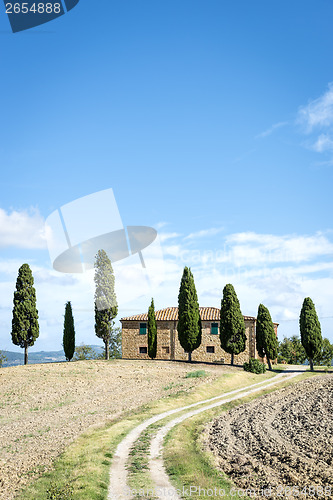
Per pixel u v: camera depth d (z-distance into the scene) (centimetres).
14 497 1446
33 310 5488
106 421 2722
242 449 2148
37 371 4528
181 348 6166
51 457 1972
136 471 1700
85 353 9538
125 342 6356
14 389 3744
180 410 3145
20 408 3166
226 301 5603
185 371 4838
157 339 6269
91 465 1723
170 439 2258
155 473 1686
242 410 3253
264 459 1942
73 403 3341
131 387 3962
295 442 2264
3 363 8550
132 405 3259
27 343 5412
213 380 4325
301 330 5788
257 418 2927
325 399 3638
